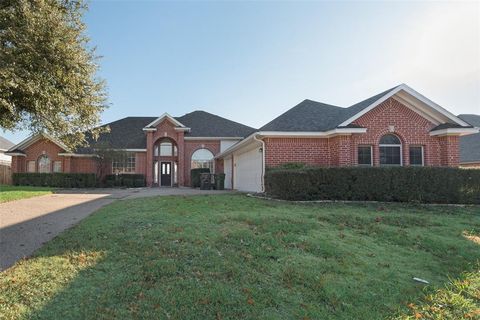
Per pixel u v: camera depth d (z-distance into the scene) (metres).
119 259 5.55
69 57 8.74
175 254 5.77
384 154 14.86
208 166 30.70
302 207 10.66
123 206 10.96
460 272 6.00
